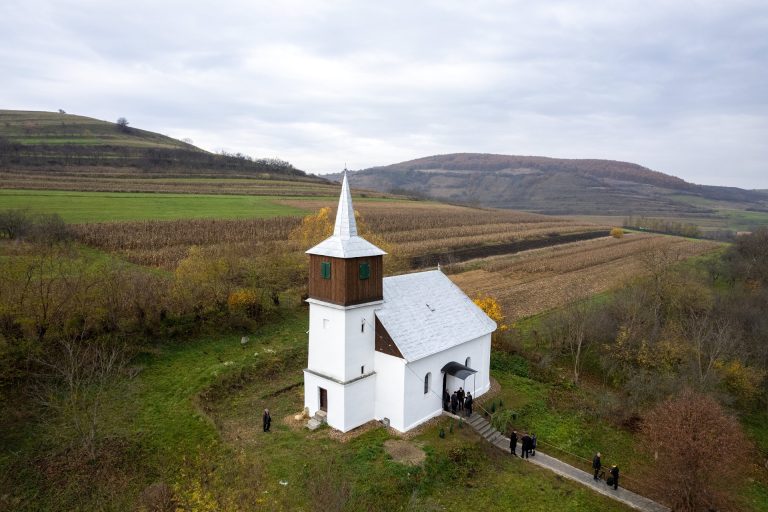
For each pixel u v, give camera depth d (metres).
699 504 27.66
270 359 42.66
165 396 35.09
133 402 33.69
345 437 31.73
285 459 28.83
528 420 37.19
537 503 27.59
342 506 23.30
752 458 35.69
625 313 52.62
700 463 26.89
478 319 40.50
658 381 40.88
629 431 37.06
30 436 29.12
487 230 127.38
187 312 45.97
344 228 33.09
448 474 29.11
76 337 37.53
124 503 25.66
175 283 47.69
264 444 30.56
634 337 48.12
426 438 32.34
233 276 53.84
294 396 37.72
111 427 30.70
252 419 33.91
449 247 103.00
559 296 68.75
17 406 31.17
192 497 22.78
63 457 27.89
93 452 28.05
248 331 48.03
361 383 33.19
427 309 37.50
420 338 34.59
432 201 191.00
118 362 37.81
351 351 32.59
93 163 149.88
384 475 27.44
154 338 42.22
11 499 25.12
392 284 37.00
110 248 69.25
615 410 38.59
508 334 52.41
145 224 84.62
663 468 29.12
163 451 29.50
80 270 42.53
